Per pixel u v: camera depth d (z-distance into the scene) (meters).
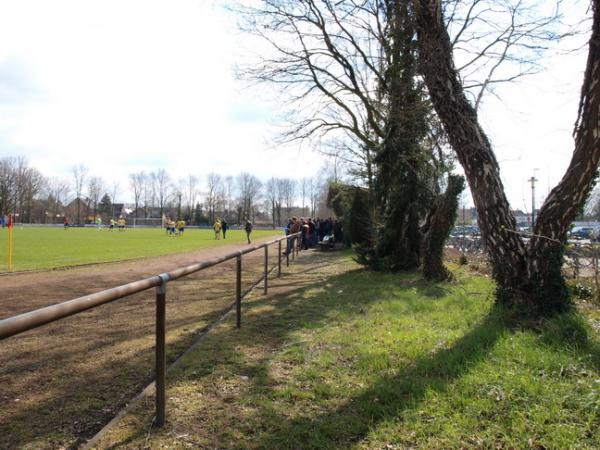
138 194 118.94
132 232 56.44
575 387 3.45
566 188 5.57
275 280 11.29
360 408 3.40
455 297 7.44
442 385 3.64
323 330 5.82
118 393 3.81
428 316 6.31
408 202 12.20
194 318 6.80
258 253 21.66
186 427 3.15
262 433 3.07
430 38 6.75
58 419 3.31
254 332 5.82
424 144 11.70
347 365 4.41
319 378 4.07
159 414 3.17
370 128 16.08
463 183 9.92
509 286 5.98
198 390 3.83
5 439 3.00
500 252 6.09
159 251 22.20
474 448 2.79
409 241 12.25
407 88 10.93
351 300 7.93
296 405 3.52
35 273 12.70
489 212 6.20
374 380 3.94
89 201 109.00
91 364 4.58
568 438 2.78
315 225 27.28
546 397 3.30
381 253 12.50
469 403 3.31
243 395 3.72
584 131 5.41
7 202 92.31
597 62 5.22
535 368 3.90
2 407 3.53
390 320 6.20
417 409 3.28
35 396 3.75
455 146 6.58
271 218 119.69
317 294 8.80
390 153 12.41
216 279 11.58
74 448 2.89
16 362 4.64
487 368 3.93
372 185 14.55
